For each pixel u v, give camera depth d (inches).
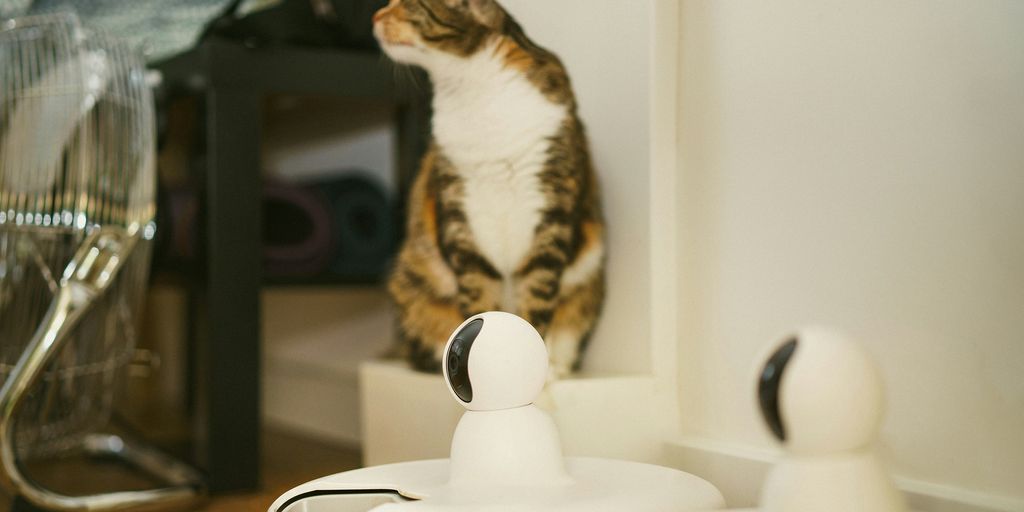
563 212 39.2
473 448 25.9
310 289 62.9
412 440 43.5
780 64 34.1
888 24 30.1
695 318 38.3
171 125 65.1
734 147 36.2
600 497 24.4
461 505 23.5
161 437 74.0
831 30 32.0
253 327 52.9
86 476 60.3
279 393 83.4
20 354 52.6
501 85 39.5
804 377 19.3
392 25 41.1
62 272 51.6
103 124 50.9
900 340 29.9
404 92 58.9
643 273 39.4
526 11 45.8
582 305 41.3
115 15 69.2
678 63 38.8
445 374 26.8
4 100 51.8
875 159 30.6
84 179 50.3
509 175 39.6
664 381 38.8
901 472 30.1
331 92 56.4
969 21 27.6
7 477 45.7
